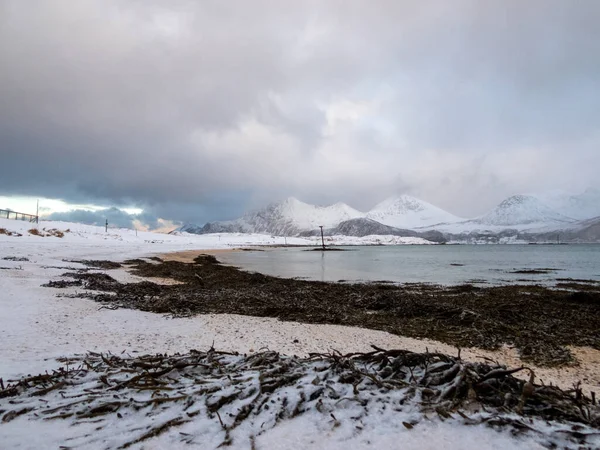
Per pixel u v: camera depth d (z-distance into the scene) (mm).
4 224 54844
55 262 28875
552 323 12195
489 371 4910
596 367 8461
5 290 14320
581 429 3441
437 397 4180
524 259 61031
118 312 12367
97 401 4176
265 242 191250
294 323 12375
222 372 5309
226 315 13297
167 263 41125
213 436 3398
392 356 5930
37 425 3680
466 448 3139
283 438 3352
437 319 12836
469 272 35438
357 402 4062
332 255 78938
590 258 63438
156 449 3199
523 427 3393
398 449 3152
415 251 108688
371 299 16406
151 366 5441
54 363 6281
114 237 85250
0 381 4742
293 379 4871
